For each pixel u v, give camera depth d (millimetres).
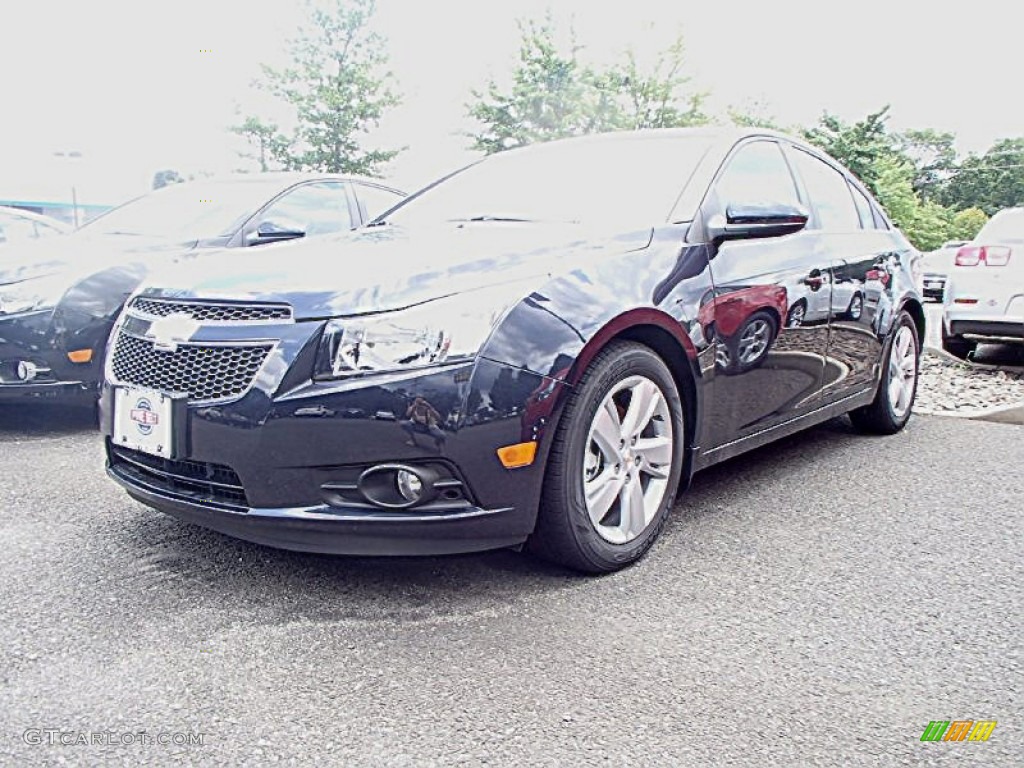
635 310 2654
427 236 3018
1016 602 2545
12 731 1830
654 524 2844
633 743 1812
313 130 25781
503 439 2359
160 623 2336
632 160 3520
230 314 2455
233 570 2699
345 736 1828
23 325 4305
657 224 3025
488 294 2428
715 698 1992
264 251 2967
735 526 3176
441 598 2512
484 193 3674
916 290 4688
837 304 3812
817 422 3943
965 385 6473
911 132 69062
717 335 3012
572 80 25453
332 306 2350
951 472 3947
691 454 3023
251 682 2039
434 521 2324
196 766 1721
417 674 2082
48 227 7613
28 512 3242
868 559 2867
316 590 2557
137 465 2676
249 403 2316
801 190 3859
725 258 3117
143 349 2590
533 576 2678
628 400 2744
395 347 2303
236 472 2359
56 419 4934
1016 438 4656
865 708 1962
